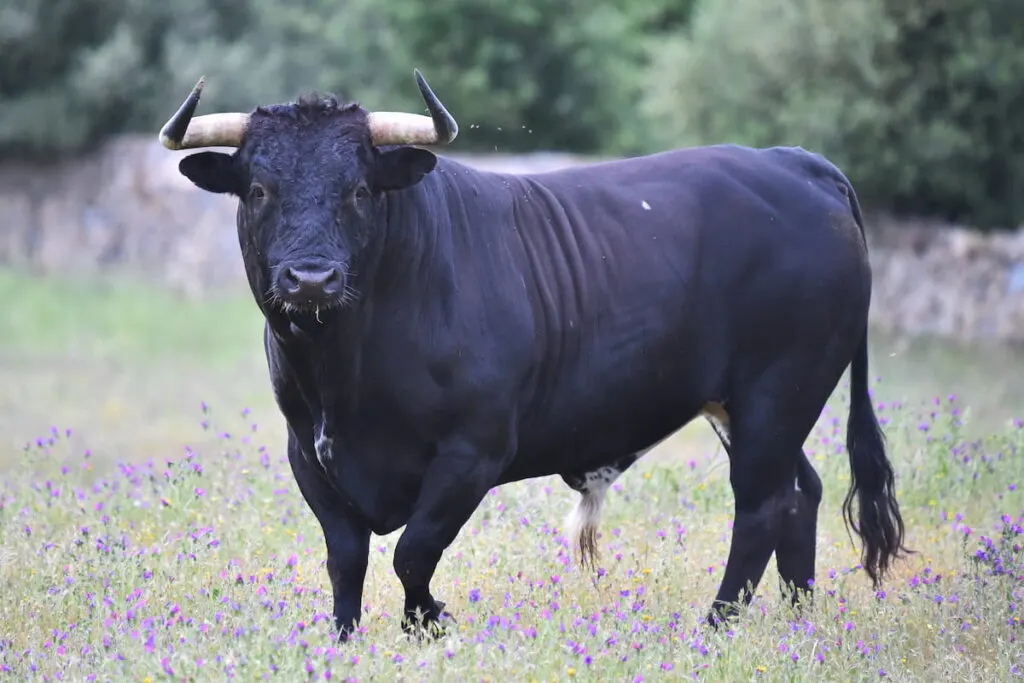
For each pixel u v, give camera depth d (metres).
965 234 64.94
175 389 50.44
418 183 19.53
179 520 24.98
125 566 21.45
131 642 17.91
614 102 98.38
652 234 21.42
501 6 93.25
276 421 42.12
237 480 27.86
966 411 30.33
